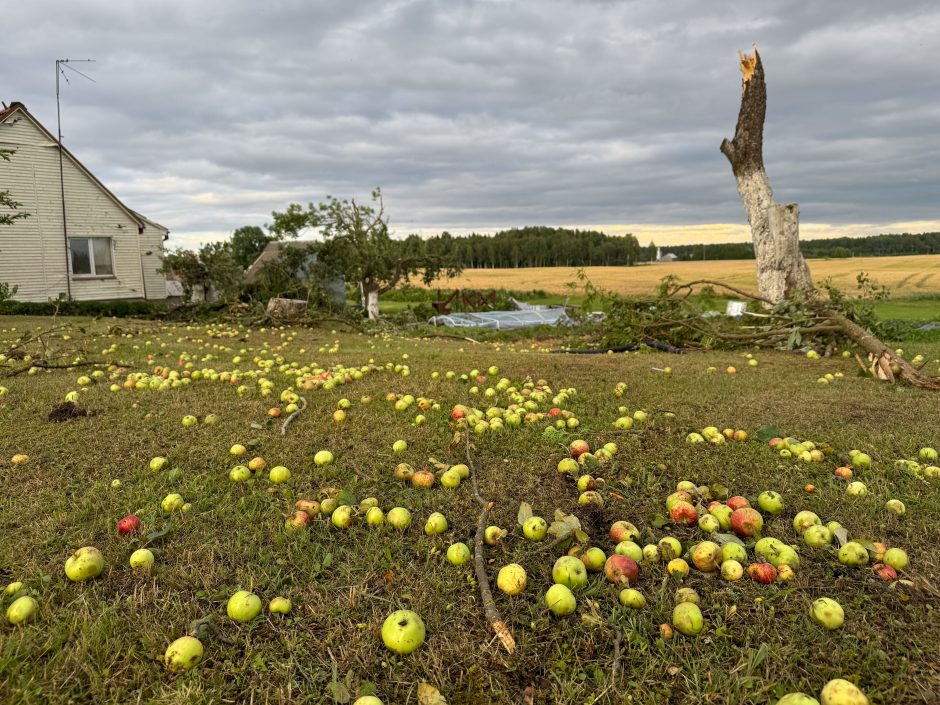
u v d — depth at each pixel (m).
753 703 2.19
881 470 4.25
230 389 7.20
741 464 4.44
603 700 2.20
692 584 2.91
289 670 2.36
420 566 3.09
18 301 19.31
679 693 2.24
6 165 19.02
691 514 3.46
